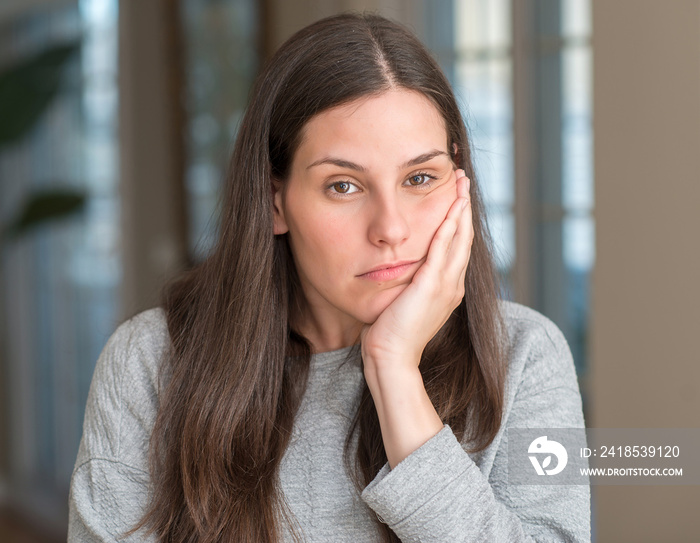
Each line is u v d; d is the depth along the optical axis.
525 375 0.99
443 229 0.88
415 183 0.88
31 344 3.42
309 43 0.88
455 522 0.81
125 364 1.00
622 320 1.83
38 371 3.40
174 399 0.96
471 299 0.98
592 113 1.87
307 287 0.98
